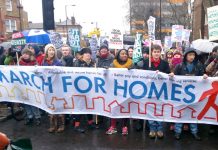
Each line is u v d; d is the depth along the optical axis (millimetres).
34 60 4824
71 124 4691
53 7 6109
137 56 5383
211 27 4832
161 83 4035
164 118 4090
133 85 4113
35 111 4637
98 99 4254
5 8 24188
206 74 4168
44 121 4879
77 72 4242
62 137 4168
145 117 4137
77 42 6043
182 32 7758
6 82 4594
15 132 4387
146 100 4102
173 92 4027
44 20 6133
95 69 4199
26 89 4512
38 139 4105
